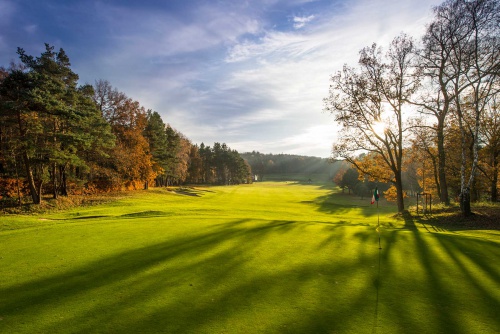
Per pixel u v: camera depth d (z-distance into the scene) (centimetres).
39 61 2878
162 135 6194
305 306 578
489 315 540
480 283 688
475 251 945
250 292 644
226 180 12500
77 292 655
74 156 2859
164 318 537
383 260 856
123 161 4038
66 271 791
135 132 4644
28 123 2564
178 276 743
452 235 1195
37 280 729
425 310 560
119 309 573
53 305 593
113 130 4478
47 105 2464
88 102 3284
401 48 2128
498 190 3200
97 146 3538
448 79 2002
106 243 1095
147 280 720
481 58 1783
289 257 888
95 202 3309
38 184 2888
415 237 1141
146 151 5106
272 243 1056
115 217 2033
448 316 537
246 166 14212
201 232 1267
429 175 3881
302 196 6300
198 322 521
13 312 566
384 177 2572
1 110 2444
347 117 2403
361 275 739
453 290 650
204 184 11325
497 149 2608
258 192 7175
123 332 493
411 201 5853
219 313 553
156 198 4250
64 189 3441
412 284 683
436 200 3966
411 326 504
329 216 2759
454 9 1756
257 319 530
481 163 2895
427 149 2584
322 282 696
